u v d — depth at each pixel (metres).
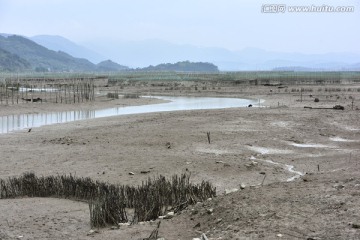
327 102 53.97
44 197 16.06
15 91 75.50
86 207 14.12
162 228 10.64
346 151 23.77
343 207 9.43
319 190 11.14
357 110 42.44
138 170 19.34
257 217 9.63
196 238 9.20
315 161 21.36
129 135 28.70
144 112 47.75
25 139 28.45
